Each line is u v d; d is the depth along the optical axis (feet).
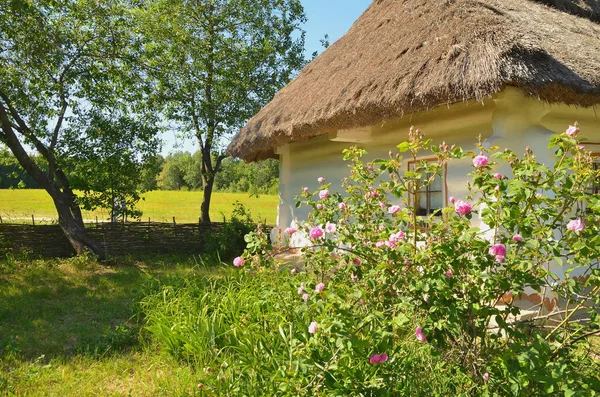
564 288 9.05
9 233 30.81
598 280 8.50
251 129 30.17
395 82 17.94
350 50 26.35
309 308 9.43
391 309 9.21
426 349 9.49
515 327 8.95
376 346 8.55
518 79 14.47
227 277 21.48
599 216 8.48
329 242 10.53
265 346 11.61
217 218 74.38
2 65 29.19
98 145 31.99
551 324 13.47
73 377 12.84
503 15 18.24
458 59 15.93
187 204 107.96
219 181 177.06
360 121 19.81
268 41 41.32
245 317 13.32
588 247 8.08
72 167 32.14
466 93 15.07
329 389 8.46
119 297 21.49
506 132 17.17
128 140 33.17
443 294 8.54
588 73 15.90
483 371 8.71
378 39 23.84
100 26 31.63
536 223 8.87
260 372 10.45
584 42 19.70
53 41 29.40
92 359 13.99
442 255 8.68
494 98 16.79
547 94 15.31
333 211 12.21
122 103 34.19
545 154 17.48
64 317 18.54
